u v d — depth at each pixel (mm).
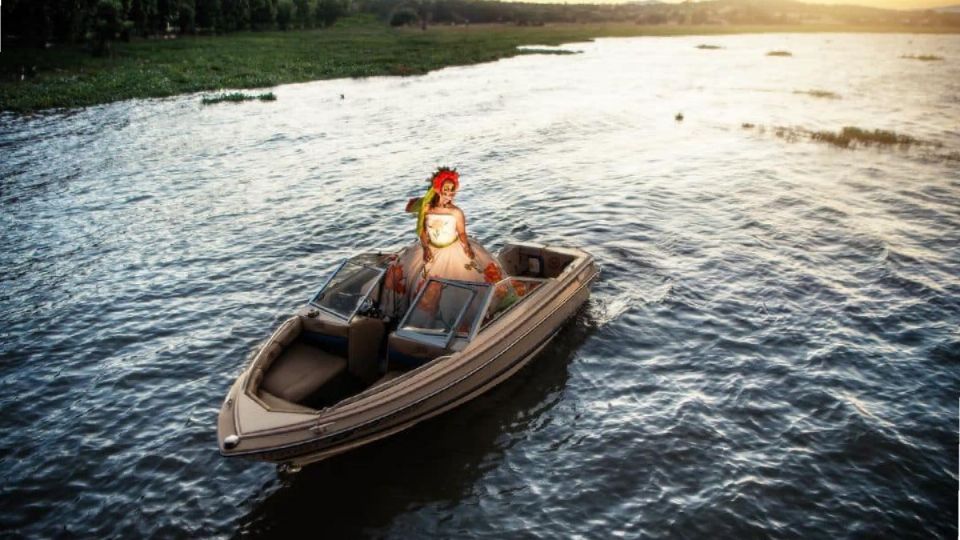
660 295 13516
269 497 8281
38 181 23703
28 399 10477
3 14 63938
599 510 7934
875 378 10500
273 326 12695
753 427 9391
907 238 16359
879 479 8352
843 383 10375
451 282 10062
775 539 7438
